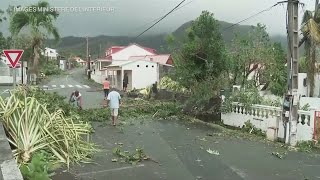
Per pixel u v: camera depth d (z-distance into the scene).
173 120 18.38
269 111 14.06
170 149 11.37
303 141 12.44
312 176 8.73
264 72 21.89
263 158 10.45
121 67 41.38
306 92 24.89
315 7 21.84
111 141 12.46
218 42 18.69
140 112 20.16
